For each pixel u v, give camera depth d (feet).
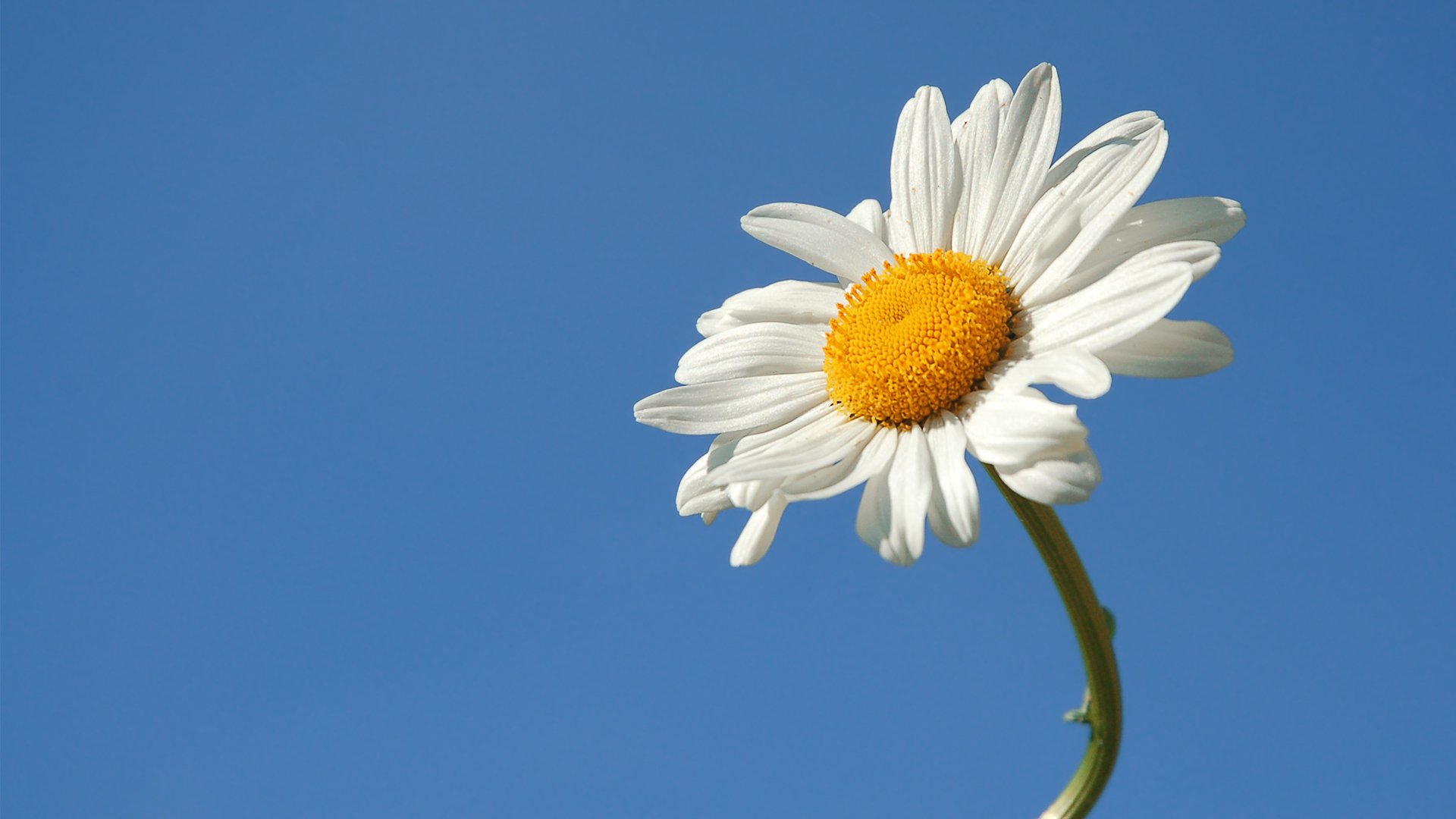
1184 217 1.36
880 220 1.44
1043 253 1.38
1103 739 1.37
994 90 1.42
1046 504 1.32
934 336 1.36
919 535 1.32
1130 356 1.34
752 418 1.40
